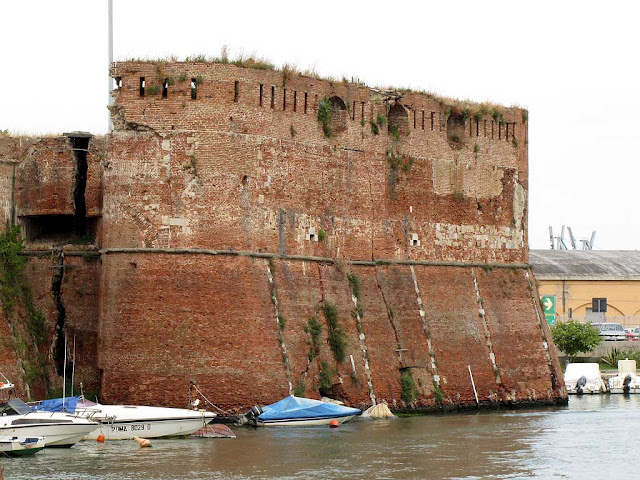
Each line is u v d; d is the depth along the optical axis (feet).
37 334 281.33
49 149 286.05
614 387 398.62
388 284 311.47
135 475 217.97
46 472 220.02
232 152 274.36
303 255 290.35
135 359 265.75
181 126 271.08
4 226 285.23
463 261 331.77
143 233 269.44
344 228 302.66
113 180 271.90
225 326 269.64
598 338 471.21
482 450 250.16
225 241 272.51
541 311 347.15
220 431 257.14
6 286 279.28
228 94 274.36
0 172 285.02
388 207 314.76
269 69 282.36
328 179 298.35
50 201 285.43
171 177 270.26
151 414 252.62
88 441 248.93
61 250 283.79
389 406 301.63
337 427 274.98
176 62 272.10
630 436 272.10
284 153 286.05
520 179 348.18
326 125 298.35
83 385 278.87
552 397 341.82
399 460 236.43
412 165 321.32
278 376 275.18
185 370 265.75
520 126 348.38
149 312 266.77
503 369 330.95
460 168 332.60
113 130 272.51
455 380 318.65
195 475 218.59
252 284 275.18
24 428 236.84
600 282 534.78
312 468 226.79
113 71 272.72
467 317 327.26
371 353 301.22
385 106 314.14
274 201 283.59
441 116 329.31
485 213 338.75
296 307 285.02
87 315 281.13
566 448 254.88
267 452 240.53
